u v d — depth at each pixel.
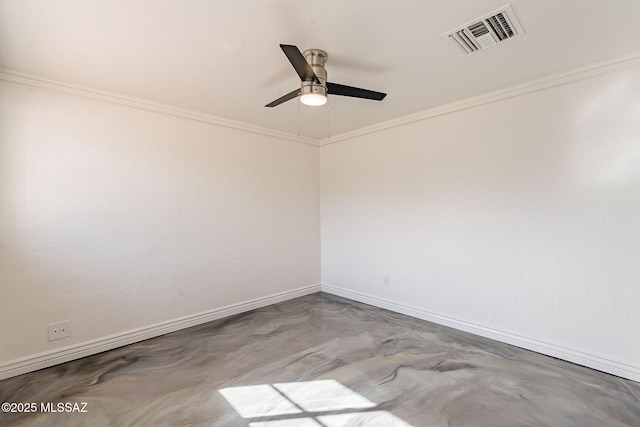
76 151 2.63
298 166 4.34
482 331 2.99
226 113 3.41
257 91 2.81
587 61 2.31
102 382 2.24
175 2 1.62
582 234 2.43
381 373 2.35
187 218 3.29
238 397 2.06
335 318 3.51
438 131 3.28
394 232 3.70
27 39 1.95
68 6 1.63
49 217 2.51
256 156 3.88
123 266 2.88
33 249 2.44
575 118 2.45
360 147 4.05
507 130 2.80
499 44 2.07
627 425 1.78
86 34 1.90
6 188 2.33
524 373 2.33
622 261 2.27
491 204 2.91
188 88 2.74
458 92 2.88
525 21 1.82
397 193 3.66
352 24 1.83
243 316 3.59
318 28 1.87
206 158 3.43
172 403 2.00
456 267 3.16
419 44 2.06
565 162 2.50
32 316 2.43
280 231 4.12
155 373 2.36
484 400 2.01
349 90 2.23
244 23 1.81
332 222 4.44
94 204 2.72
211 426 1.80
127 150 2.90
